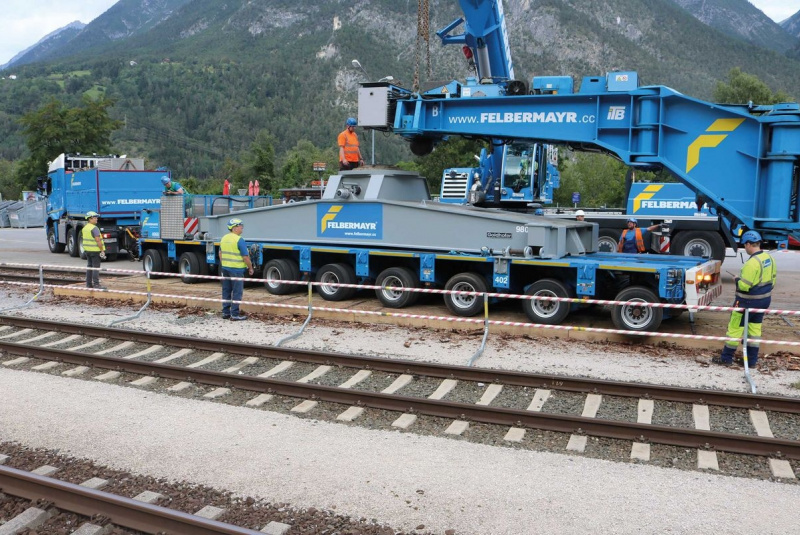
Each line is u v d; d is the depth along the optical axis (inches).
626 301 403.2
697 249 725.3
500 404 296.4
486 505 199.3
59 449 242.4
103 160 989.2
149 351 388.5
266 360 366.3
